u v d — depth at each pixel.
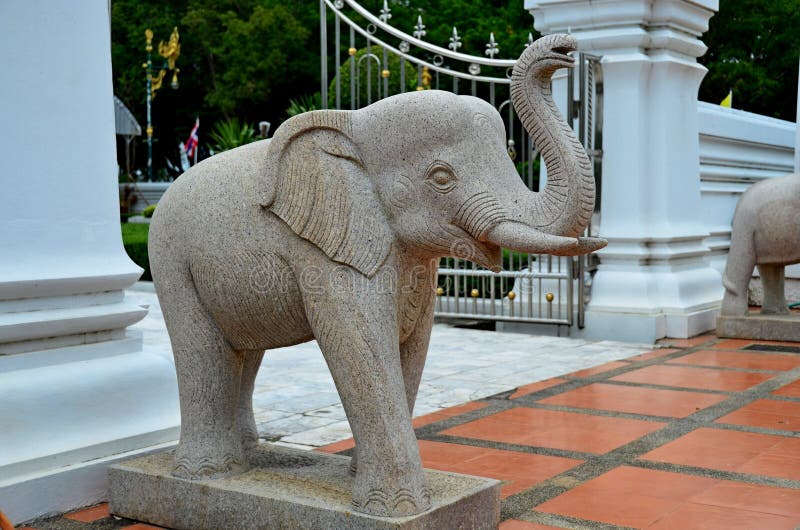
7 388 3.67
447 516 3.17
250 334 3.49
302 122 3.19
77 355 4.01
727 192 10.88
